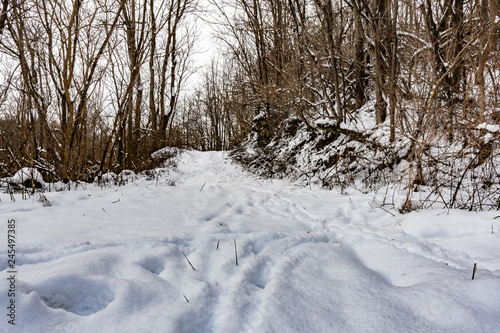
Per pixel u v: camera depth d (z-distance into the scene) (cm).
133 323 165
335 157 742
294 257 263
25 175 602
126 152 1030
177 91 1653
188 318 173
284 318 173
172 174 1047
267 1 1042
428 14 612
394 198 479
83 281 199
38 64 708
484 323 163
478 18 481
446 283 200
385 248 286
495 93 398
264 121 1236
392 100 557
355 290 207
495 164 399
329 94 908
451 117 427
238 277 224
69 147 662
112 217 358
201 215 390
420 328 166
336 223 382
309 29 793
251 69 1292
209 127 3058
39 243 257
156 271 244
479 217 320
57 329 159
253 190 647
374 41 643
